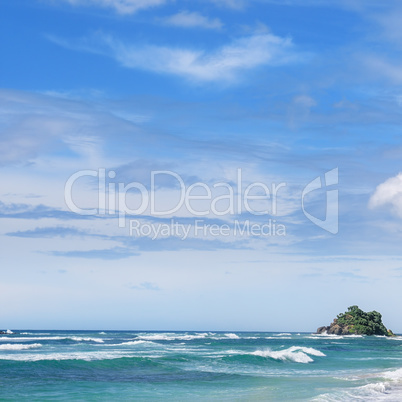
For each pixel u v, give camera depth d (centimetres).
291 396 2175
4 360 3048
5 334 11094
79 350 4744
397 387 2525
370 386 2445
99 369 2995
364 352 6138
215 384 2580
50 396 2075
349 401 2036
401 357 5353
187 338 9438
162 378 2772
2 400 1953
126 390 2297
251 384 2602
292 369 3591
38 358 3378
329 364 4153
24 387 2291
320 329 15912
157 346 5731
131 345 5794
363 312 15825
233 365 3616
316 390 2381
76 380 2559
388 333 15812
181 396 2156
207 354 4438
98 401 1986
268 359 4091
